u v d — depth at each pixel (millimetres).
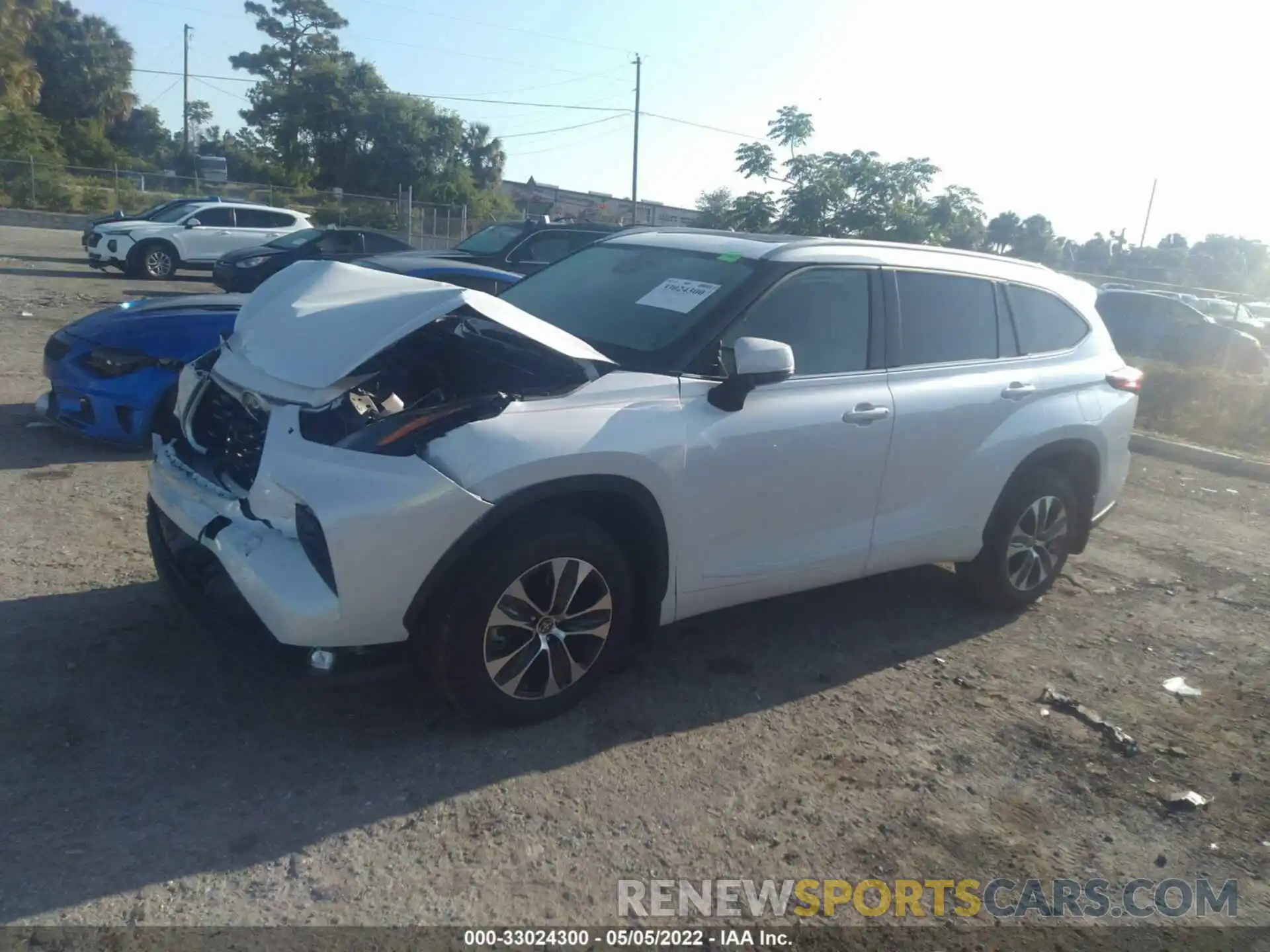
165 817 3262
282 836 3223
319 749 3703
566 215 47188
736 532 4207
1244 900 3377
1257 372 19703
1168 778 4066
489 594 3590
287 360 3738
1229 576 6578
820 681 4605
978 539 5164
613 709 4168
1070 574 6387
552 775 3666
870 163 14711
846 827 3551
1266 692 4914
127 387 6562
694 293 4402
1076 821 3732
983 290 5188
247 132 55938
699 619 5148
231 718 3852
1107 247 47250
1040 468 5348
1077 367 5484
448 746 3781
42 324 12086
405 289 4047
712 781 3732
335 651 3475
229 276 17016
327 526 3279
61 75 53375
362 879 3072
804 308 4473
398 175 45844
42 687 3926
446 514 3404
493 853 3234
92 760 3516
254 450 3836
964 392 4891
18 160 34625
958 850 3498
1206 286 38219
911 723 4309
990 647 5152
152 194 37156
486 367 4227
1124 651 5270
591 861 3246
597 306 4602
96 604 4645
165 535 4184
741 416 4121
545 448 3572
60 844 3090
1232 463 9922
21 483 6172
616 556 3883
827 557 4547
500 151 49562
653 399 3932
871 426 4516
